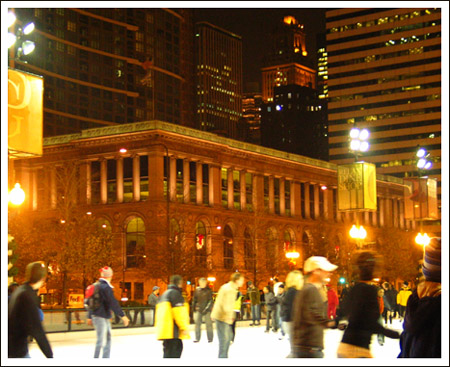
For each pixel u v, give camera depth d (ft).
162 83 620.08
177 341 44.34
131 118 580.71
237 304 80.43
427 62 526.57
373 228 394.93
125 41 578.66
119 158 290.76
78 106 535.19
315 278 27.14
